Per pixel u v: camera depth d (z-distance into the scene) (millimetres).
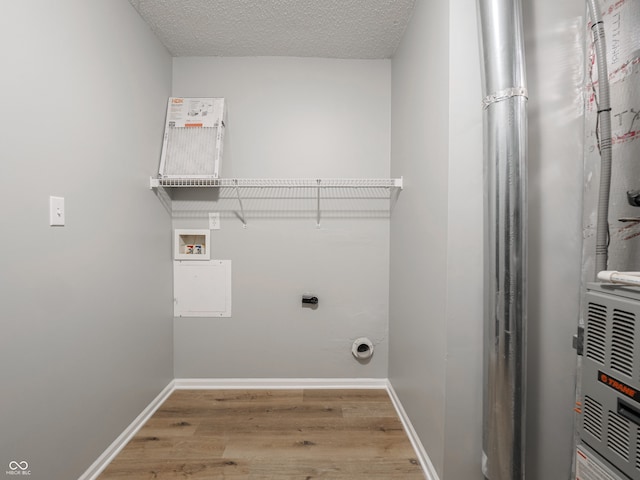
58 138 1011
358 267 1909
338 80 1877
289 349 1906
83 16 1119
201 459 1286
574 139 1065
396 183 1654
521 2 1021
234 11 1470
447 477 1071
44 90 953
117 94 1328
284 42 1721
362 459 1295
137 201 1494
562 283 1081
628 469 618
